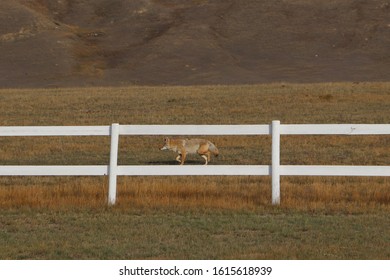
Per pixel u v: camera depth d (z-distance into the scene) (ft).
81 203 116.06
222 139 213.25
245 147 202.49
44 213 111.65
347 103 293.64
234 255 87.25
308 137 214.28
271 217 107.45
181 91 351.05
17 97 338.54
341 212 110.52
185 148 167.63
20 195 120.47
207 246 92.02
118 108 299.38
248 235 97.76
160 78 640.99
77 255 88.84
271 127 114.52
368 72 629.92
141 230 100.22
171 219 106.63
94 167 117.19
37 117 280.10
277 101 303.07
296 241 94.43
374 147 200.13
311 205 112.88
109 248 91.45
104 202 116.16
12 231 101.55
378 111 273.13
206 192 121.90
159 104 307.37
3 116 283.79
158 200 115.75
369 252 88.38
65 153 199.11
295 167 114.21
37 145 209.97
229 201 115.55
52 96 340.59
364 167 112.68
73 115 284.20
